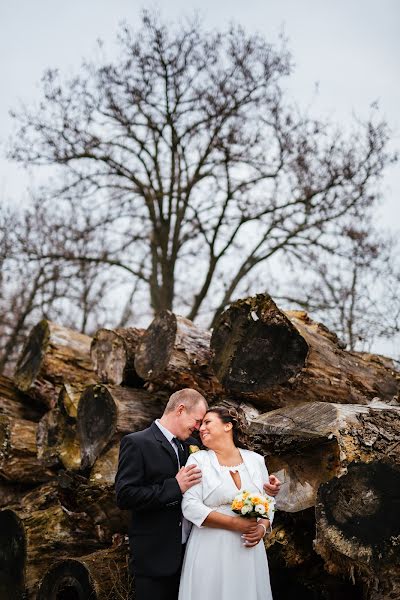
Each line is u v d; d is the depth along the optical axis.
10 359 16.47
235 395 5.37
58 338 7.69
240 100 14.44
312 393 5.08
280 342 5.02
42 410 8.26
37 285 15.71
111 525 5.71
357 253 13.57
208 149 14.71
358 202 14.03
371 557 3.66
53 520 6.11
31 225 14.78
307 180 14.17
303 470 4.30
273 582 5.01
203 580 3.70
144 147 15.26
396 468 3.82
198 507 3.77
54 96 14.04
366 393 5.43
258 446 4.54
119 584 4.97
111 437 5.79
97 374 6.91
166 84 14.46
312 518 4.47
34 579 5.76
